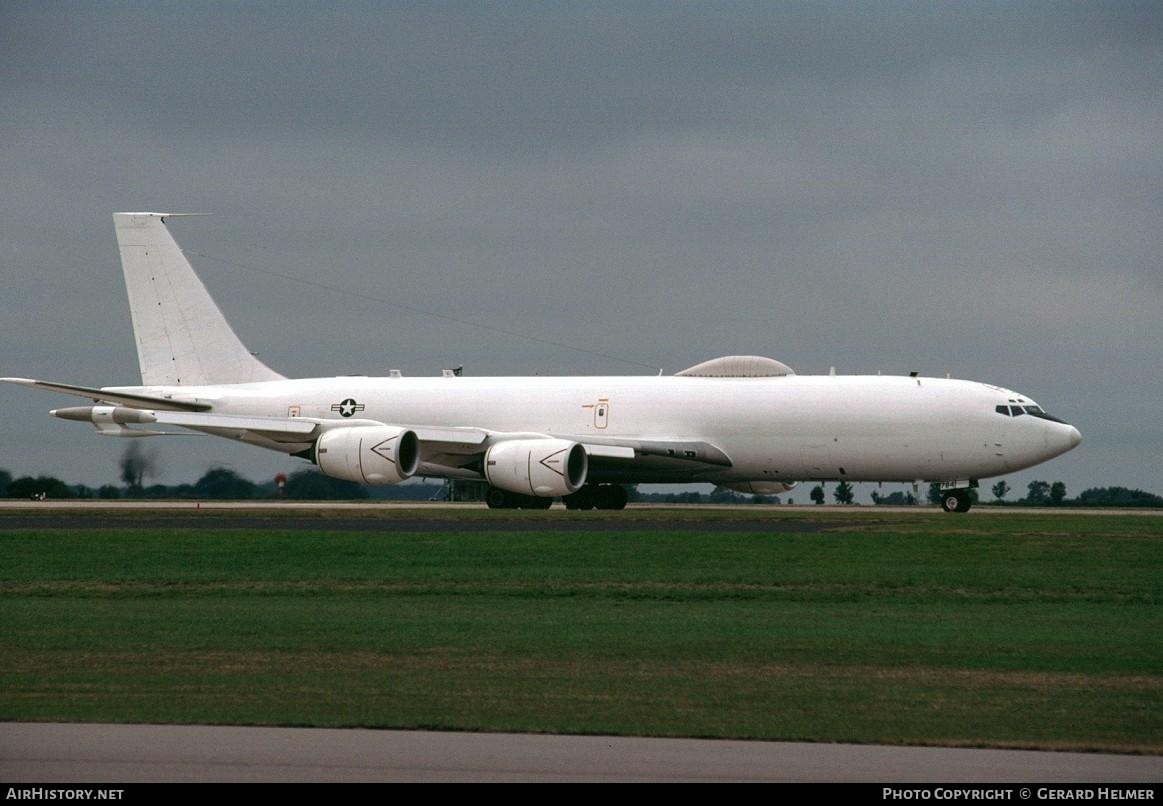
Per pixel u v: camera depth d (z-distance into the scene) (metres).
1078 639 40.53
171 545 66.50
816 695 31.83
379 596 51.19
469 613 46.22
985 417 93.94
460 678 33.88
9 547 66.25
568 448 94.25
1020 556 61.31
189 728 28.09
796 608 47.91
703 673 34.69
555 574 56.25
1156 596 50.75
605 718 29.23
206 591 52.62
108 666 35.59
